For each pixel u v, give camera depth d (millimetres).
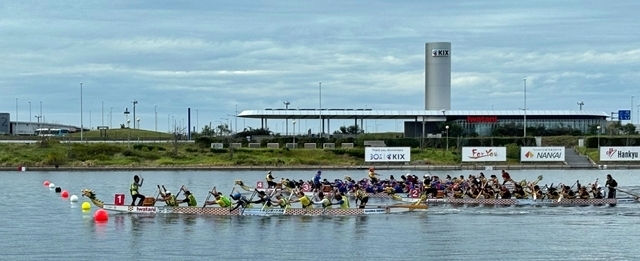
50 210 69688
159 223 59875
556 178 111250
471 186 74562
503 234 55500
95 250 49719
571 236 54656
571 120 187625
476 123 185625
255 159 142875
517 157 142000
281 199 64938
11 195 84938
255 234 55156
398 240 53156
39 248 50406
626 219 62812
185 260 46844
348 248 50344
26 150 153500
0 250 49875
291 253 48812
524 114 177375
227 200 64125
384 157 140250
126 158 146125
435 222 61000
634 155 140000
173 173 124375
